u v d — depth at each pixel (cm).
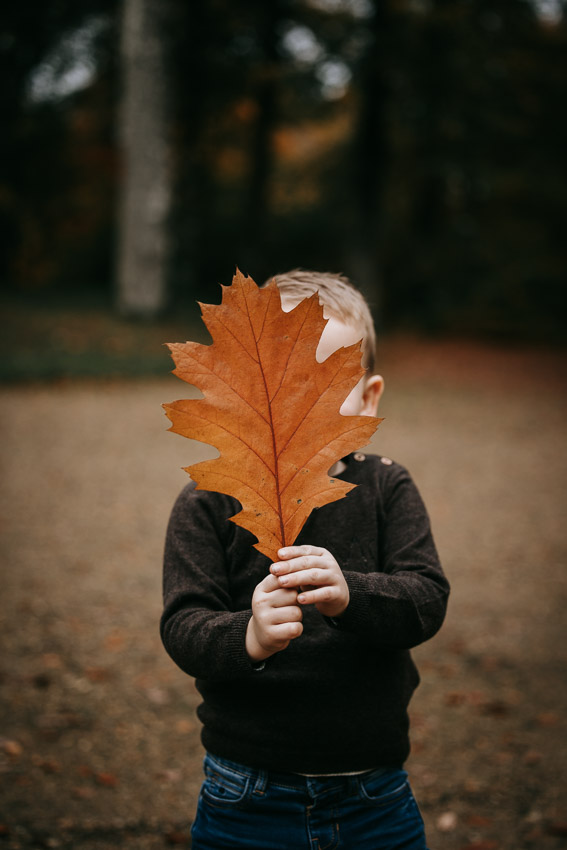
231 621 115
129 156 1305
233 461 90
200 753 271
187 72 1545
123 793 245
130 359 1123
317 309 90
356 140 1612
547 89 1647
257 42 1552
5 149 1706
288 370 90
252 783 126
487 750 277
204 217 1852
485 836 229
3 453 705
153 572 446
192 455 732
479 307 1834
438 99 1579
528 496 641
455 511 590
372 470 144
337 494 92
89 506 568
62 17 1521
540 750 277
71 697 304
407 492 144
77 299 1472
